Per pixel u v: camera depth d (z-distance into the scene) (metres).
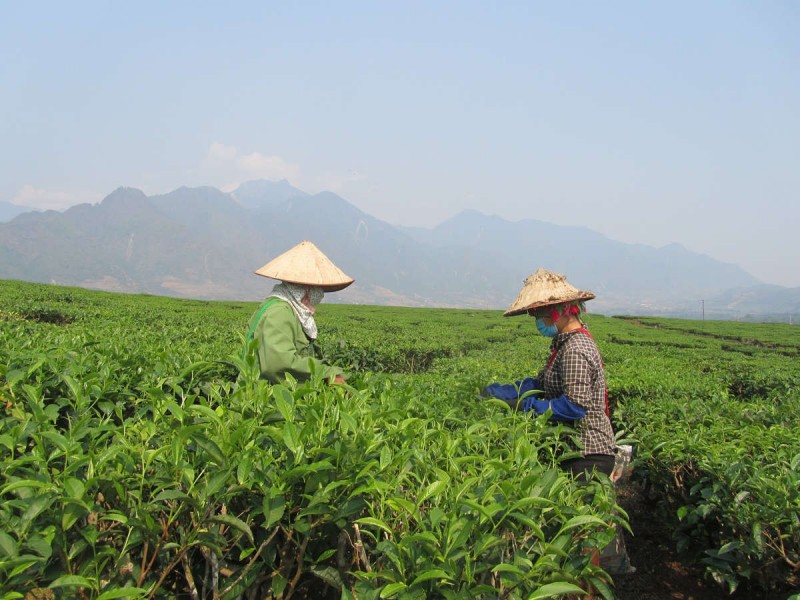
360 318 37.81
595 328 38.50
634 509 7.86
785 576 4.82
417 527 2.87
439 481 2.83
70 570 2.54
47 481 2.72
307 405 3.48
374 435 3.29
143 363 5.62
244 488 2.76
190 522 2.92
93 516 2.72
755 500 4.97
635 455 7.15
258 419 3.38
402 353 16.53
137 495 2.72
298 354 5.24
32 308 21.20
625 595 5.87
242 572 2.91
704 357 22.16
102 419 3.94
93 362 5.18
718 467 5.27
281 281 5.14
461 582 2.64
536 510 2.96
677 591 5.99
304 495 2.85
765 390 14.70
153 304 31.47
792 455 5.43
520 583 2.71
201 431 3.01
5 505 2.48
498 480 3.05
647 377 12.35
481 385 6.05
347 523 2.99
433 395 5.71
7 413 4.10
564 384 5.08
